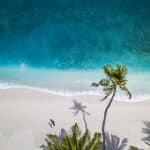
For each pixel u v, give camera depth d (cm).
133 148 2130
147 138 2411
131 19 3569
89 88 2794
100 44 3319
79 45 3306
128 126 2484
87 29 3459
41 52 3241
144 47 3291
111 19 3569
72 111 2572
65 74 2984
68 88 2803
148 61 3147
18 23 3528
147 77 2961
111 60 3162
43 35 3409
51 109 2584
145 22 3538
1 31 3441
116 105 2628
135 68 3070
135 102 2673
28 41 3353
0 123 2472
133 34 3419
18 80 2892
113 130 2455
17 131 2431
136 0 3744
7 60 3145
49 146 2072
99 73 2998
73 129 2152
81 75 2970
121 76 1950
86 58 3172
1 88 2773
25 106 2597
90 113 2562
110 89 2038
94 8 3669
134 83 2880
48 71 3028
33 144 2369
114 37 3391
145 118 2548
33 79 2912
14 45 3306
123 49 3278
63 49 3269
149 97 2730
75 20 3556
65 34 3419
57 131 2441
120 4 3709
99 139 2091
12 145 2353
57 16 3600
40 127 2464
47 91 2764
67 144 2003
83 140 2053
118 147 2347
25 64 3106
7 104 2605
